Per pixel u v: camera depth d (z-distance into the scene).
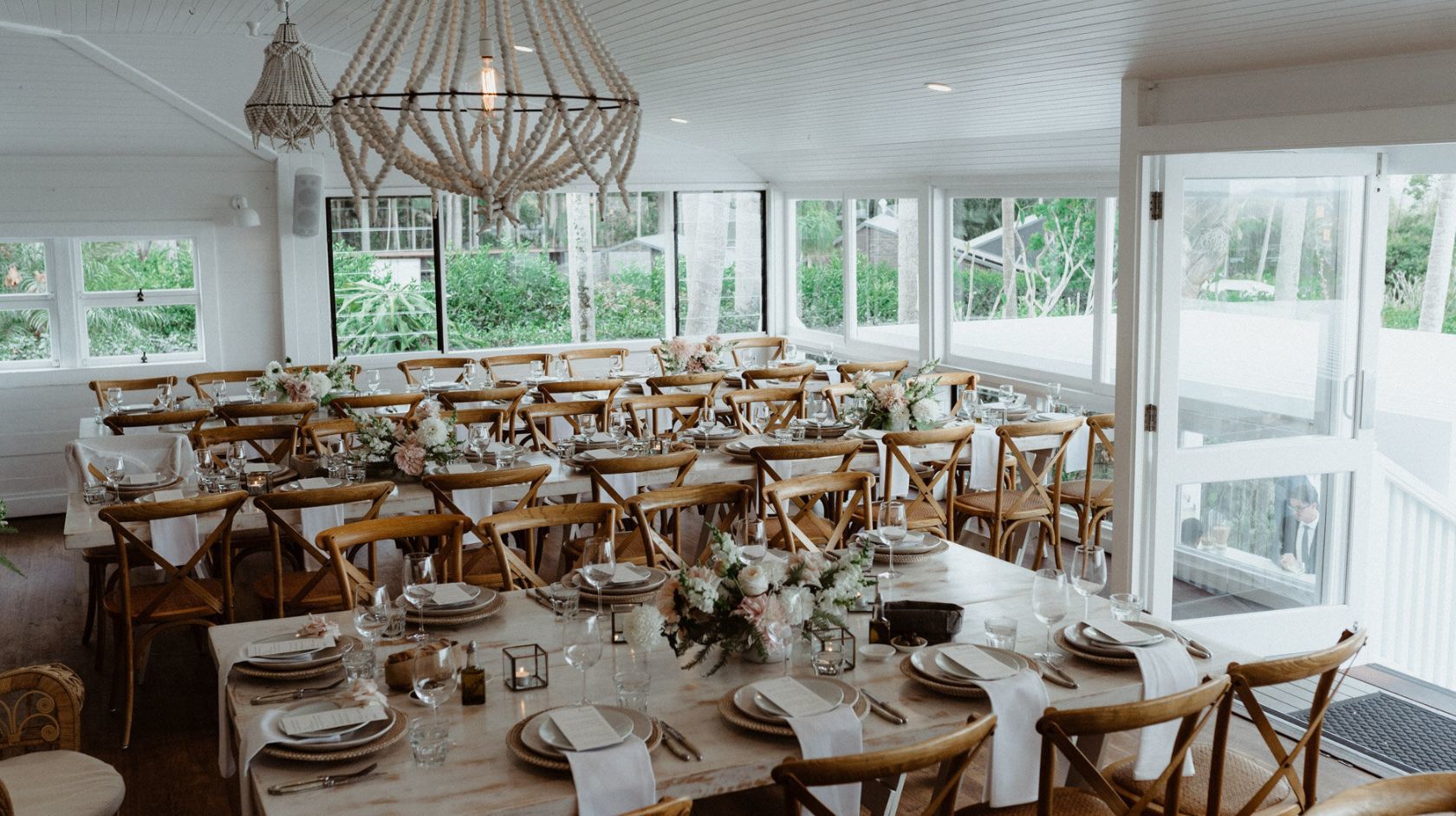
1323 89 4.17
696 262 10.38
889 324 9.34
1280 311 4.96
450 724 2.63
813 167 9.44
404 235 9.26
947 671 2.80
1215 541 5.02
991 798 2.71
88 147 8.20
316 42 7.86
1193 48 4.33
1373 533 5.52
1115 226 6.91
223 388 7.55
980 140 7.19
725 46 5.93
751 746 2.50
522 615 3.37
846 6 4.86
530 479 4.82
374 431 5.29
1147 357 4.84
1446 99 3.79
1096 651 2.98
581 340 10.07
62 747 3.05
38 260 8.38
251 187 8.74
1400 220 12.77
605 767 2.34
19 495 8.30
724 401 7.75
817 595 2.91
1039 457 6.40
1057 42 4.66
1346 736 4.29
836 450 5.44
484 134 2.14
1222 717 2.56
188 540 4.39
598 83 7.05
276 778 2.38
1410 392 10.48
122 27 7.29
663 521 7.20
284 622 3.27
